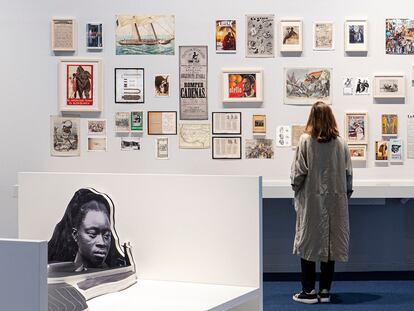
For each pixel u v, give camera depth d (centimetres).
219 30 633
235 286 201
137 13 636
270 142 630
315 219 495
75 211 211
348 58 630
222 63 634
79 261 208
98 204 211
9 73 640
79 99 638
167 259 208
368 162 630
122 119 636
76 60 637
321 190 493
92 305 177
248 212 200
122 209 212
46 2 638
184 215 206
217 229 203
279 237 644
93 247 207
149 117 634
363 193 576
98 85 637
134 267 207
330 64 630
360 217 646
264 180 629
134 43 636
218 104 634
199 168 634
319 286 539
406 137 631
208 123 633
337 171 494
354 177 630
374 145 630
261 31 631
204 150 633
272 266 645
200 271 205
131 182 211
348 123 627
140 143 636
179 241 207
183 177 206
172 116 634
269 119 632
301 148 496
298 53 632
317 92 630
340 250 497
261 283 201
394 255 648
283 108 631
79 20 639
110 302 181
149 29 636
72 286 179
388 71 631
